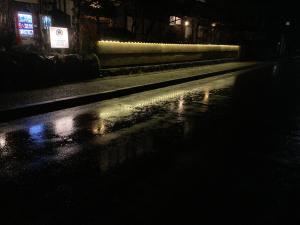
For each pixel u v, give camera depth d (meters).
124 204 3.50
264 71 22.70
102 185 3.99
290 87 14.59
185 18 25.06
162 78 14.25
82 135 6.14
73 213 3.29
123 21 20.31
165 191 3.85
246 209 3.45
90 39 15.82
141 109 8.73
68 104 8.55
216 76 18.14
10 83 9.33
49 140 5.77
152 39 23.23
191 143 5.86
